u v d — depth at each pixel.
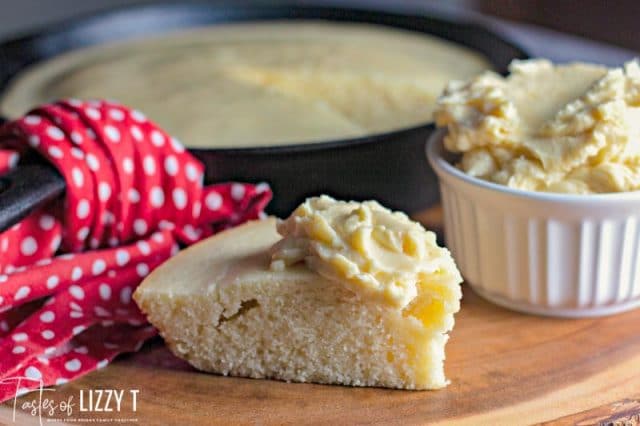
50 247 0.51
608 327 0.50
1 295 0.49
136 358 0.49
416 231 0.46
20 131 0.52
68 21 0.75
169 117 0.61
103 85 0.66
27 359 0.47
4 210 0.48
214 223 0.54
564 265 0.50
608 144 0.48
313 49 0.72
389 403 0.46
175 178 0.53
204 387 0.47
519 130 0.49
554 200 0.48
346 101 0.63
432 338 0.46
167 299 0.47
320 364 0.47
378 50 0.72
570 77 0.52
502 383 0.47
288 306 0.47
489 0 1.01
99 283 0.51
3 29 1.03
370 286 0.45
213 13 0.81
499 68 0.66
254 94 0.64
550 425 0.45
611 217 0.48
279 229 0.48
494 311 0.52
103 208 0.52
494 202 0.49
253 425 0.45
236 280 0.47
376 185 0.55
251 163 0.54
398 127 0.60
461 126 0.50
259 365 0.48
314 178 0.54
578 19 0.94
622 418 0.45
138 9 0.78
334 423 0.45
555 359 0.48
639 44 0.90
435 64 0.70
